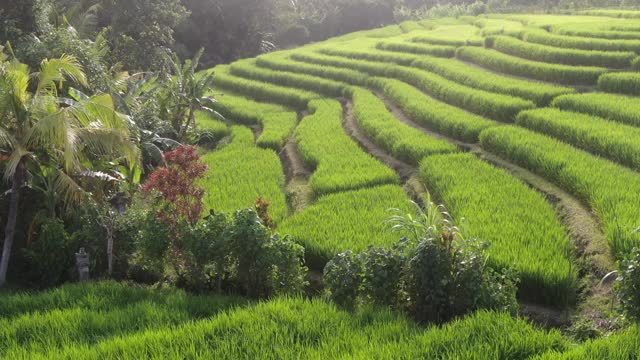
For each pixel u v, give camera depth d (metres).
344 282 8.53
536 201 11.95
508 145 15.08
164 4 34.19
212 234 9.64
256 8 52.34
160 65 34.03
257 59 36.91
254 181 15.26
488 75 24.52
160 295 9.64
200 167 10.48
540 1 58.28
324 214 12.20
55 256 11.22
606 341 6.48
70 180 11.28
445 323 7.59
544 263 9.09
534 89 20.69
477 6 60.41
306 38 63.72
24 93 10.95
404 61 31.22
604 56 24.45
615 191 11.26
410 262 8.38
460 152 16.16
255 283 9.64
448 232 8.34
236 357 6.67
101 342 7.32
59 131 10.34
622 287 7.36
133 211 11.88
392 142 17.58
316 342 7.25
